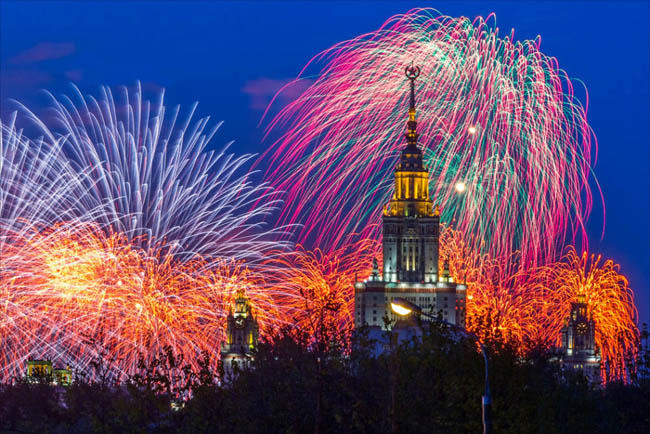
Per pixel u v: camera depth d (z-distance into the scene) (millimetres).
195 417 168500
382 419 158250
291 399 165125
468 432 161500
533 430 164375
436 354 163875
